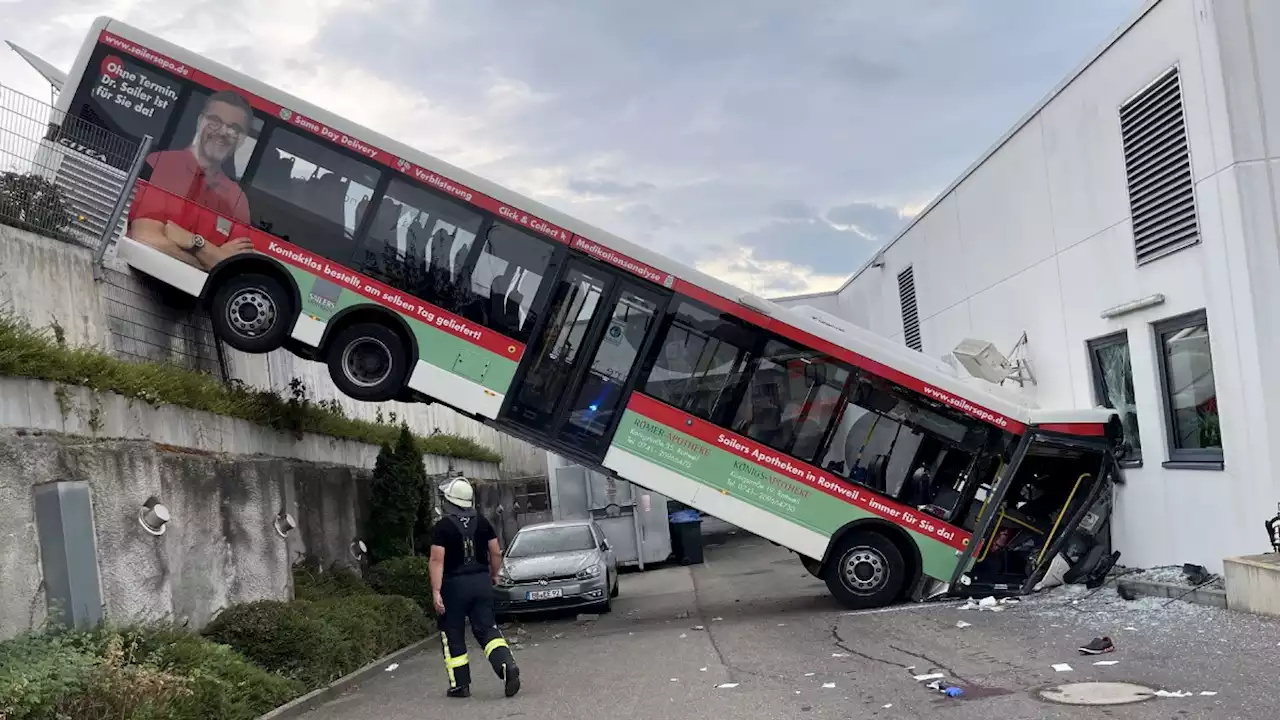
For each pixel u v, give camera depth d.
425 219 13.80
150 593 9.26
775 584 19.64
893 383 14.15
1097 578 13.74
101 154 12.82
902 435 14.14
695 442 13.97
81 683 7.12
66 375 8.83
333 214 13.68
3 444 7.87
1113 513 14.74
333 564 15.09
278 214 13.59
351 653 11.31
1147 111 12.90
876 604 14.08
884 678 8.80
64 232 11.36
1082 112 14.61
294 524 12.73
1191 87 11.91
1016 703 7.34
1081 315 15.04
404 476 16.97
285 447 14.07
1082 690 7.56
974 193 19.19
